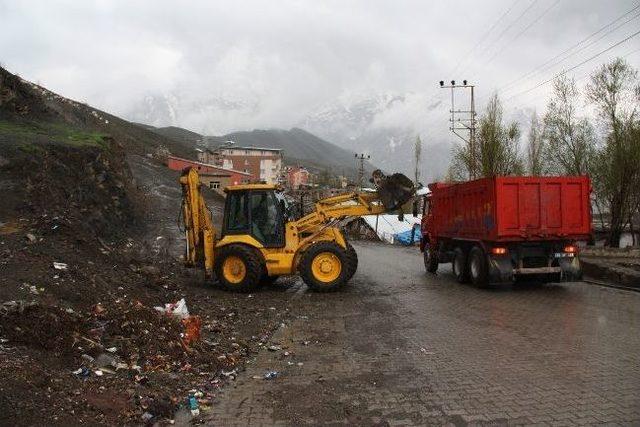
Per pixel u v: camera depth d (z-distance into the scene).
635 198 21.53
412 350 7.72
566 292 13.16
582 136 23.17
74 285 8.02
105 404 5.04
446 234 16.59
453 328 9.15
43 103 21.56
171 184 40.44
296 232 14.08
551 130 23.98
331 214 14.27
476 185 14.29
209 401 5.67
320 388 6.11
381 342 8.29
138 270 11.92
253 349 7.99
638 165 20.59
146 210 26.27
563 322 9.36
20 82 20.36
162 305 9.70
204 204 14.24
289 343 8.41
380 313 10.80
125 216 19.22
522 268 13.55
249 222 13.91
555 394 5.66
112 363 5.98
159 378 6.00
